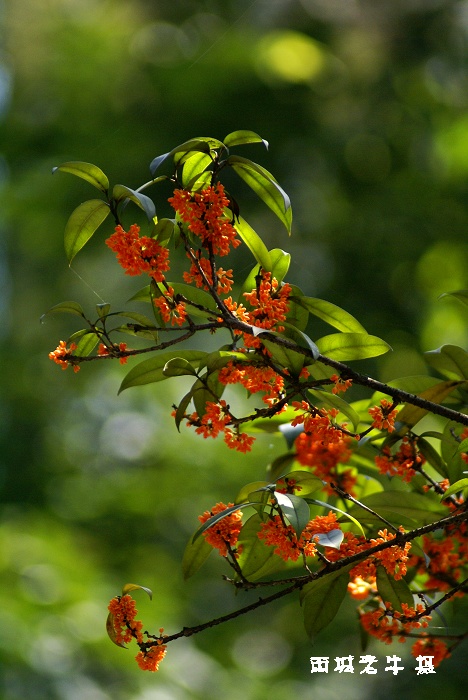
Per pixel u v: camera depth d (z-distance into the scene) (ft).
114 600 7.45
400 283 35.73
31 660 17.99
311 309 8.29
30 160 40.01
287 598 35.22
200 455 38.32
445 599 7.63
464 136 38.37
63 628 20.08
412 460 8.80
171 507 37.55
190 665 24.25
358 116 39.58
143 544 36.96
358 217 36.63
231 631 35.73
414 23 40.34
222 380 7.74
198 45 40.37
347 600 30.86
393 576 7.59
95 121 39.19
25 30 44.39
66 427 41.75
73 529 36.17
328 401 7.80
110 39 40.88
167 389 41.55
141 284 39.60
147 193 34.63
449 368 9.20
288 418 9.81
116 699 18.70
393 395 7.50
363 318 34.91
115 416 41.86
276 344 7.29
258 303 7.84
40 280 43.50
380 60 40.83
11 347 43.70
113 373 41.34
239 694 25.84
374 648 27.14
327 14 41.75
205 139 7.38
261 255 8.13
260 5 42.29
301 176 37.14
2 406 41.42
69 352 7.69
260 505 7.34
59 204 37.63
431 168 38.70
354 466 9.86
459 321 35.70
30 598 20.67
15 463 39.88
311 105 37.99
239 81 36.65
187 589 36.17
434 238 36.22
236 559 7.80
